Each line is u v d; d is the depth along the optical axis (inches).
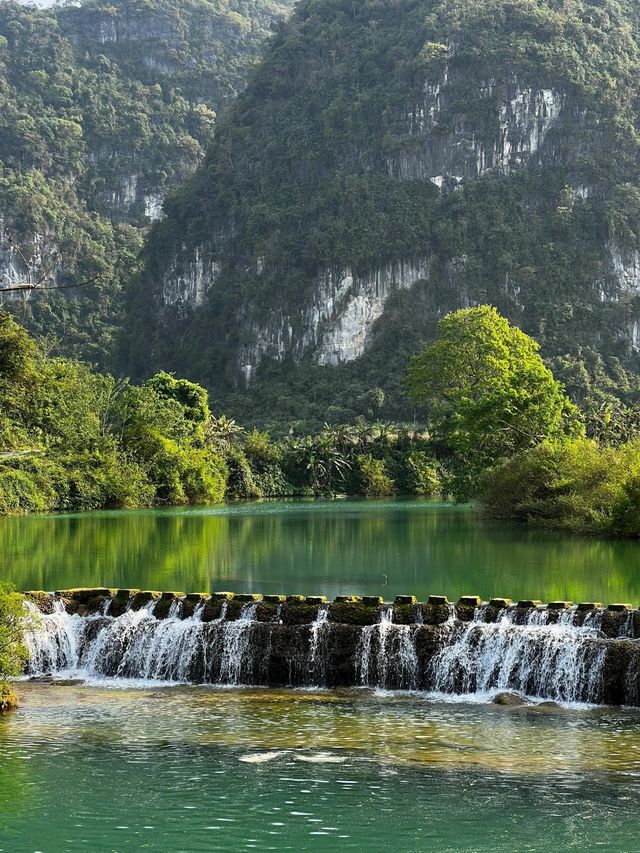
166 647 1238.9
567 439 3609.7
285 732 983.6
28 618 1253.1
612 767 879.1
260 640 1211.2
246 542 2694.4
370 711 1067.9
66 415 4803.2
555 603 1214.3
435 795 820.0
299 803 808.3
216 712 1063.6
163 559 2208.4
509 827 765.3
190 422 6166.3
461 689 1154.0
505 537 2751.0
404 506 4992.6
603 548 2384.4
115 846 743.1
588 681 1106.7
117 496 4859.7
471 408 3878.0
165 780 855.1
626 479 2748.5
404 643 1181.1
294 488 6786.4
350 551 2394.2
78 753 922.1
